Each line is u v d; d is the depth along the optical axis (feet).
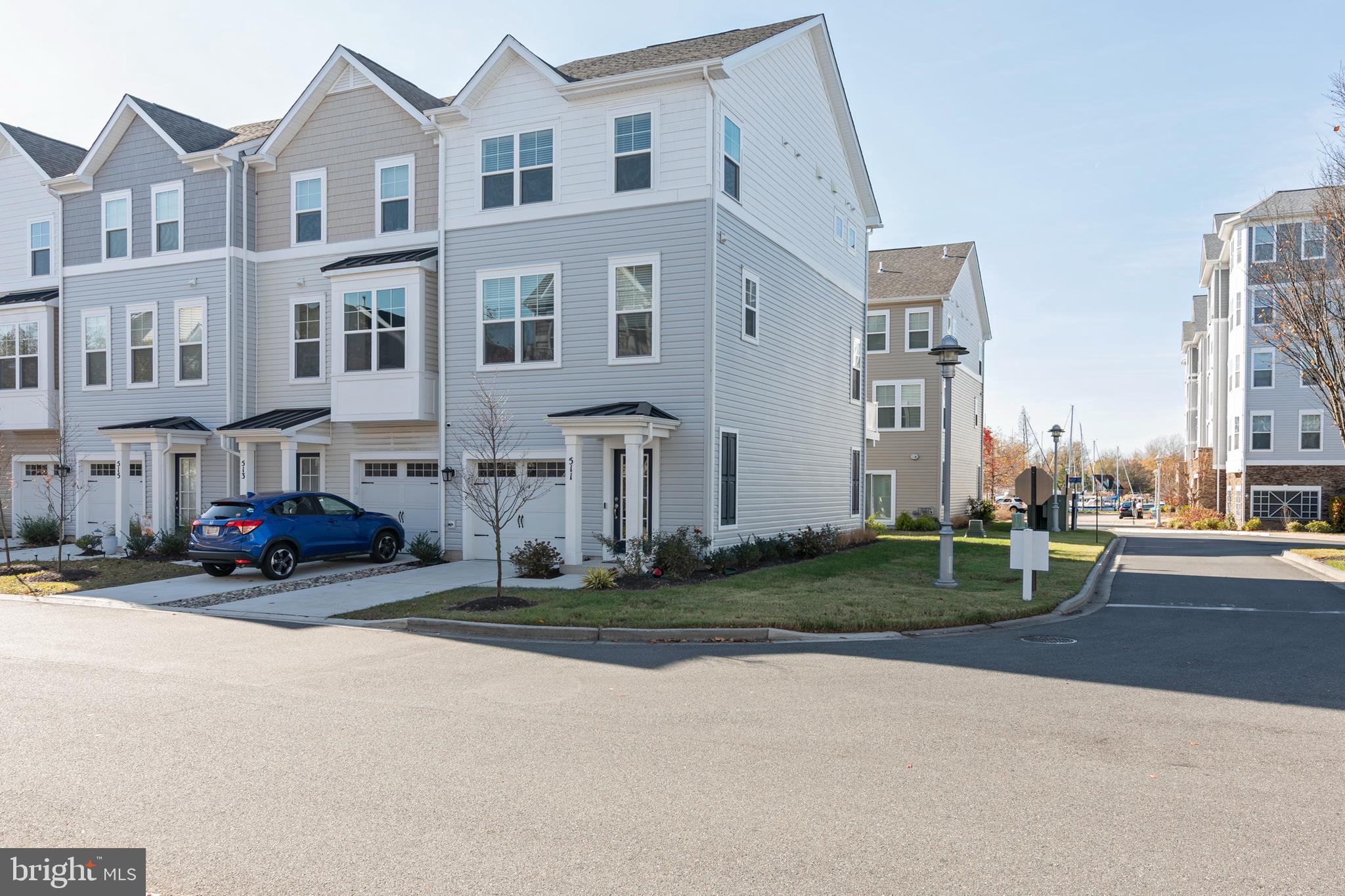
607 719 22.99
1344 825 16.22
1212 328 145.69
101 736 21.48
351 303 63.00
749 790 17.85
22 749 20.44
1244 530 125.59
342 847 15.07
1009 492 283.18
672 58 58.03
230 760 19.66
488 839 15.42
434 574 53.47
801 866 14.40
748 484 59.52
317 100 67.82
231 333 68.13
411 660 30.68
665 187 54.70
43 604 45.21
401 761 19.62
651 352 54.90
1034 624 39.47
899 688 26.55
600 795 17.57
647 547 49.80
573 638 35.29
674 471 54.24
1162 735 21.79
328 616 40.24
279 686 26.81
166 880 13.79
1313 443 123.85
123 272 73.00
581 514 55.31
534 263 58.18
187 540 62.85
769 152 63.10
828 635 35.68
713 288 53.57
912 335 117.39
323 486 66.23
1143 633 36.91
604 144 56.44
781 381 65.51
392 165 65.41
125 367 72.90
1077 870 14.30
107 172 74.08
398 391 61.05
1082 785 18.26
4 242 81.92
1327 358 70.90
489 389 59.21
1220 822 16.35
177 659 30.96
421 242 64.28
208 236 69.36
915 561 61.62
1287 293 72.43
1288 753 20.48
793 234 67.92
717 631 35.09
